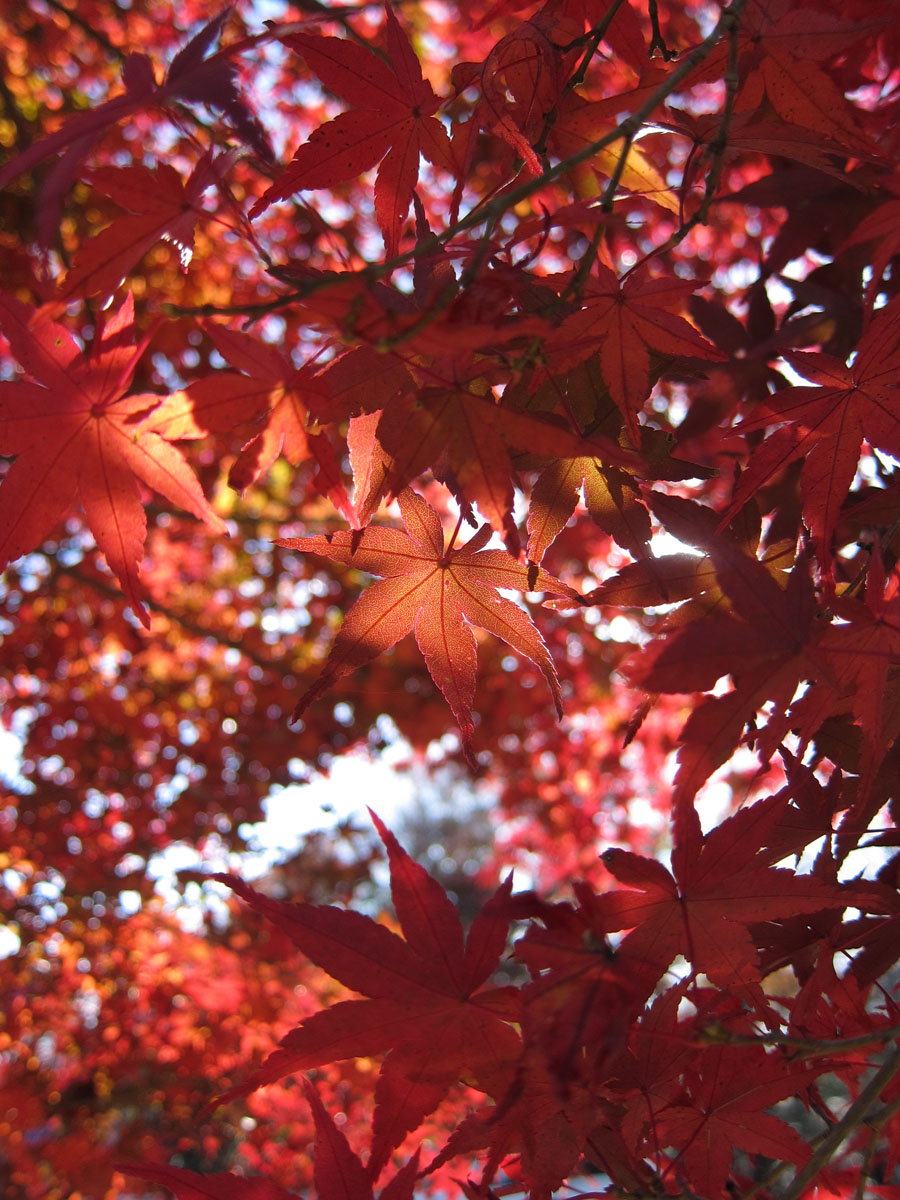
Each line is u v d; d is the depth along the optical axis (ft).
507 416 0.66
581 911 0.61
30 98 3.67
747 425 0.80
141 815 3.65
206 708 3.94
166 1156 3.27
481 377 0.73
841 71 0.99
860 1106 0.68
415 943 0.67
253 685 3.87
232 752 3.74
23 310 0.70
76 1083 3.45
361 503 0.76
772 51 0.78
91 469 0.73
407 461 0.67
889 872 0.80
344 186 3.54
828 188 0.94
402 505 0.76
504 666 3.99
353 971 0.67
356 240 3.55
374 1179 0.70
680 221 0.79
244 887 0.67
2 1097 3.15
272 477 3.91
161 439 0.72
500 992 0.67
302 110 3.55
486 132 0.80
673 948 0.68
